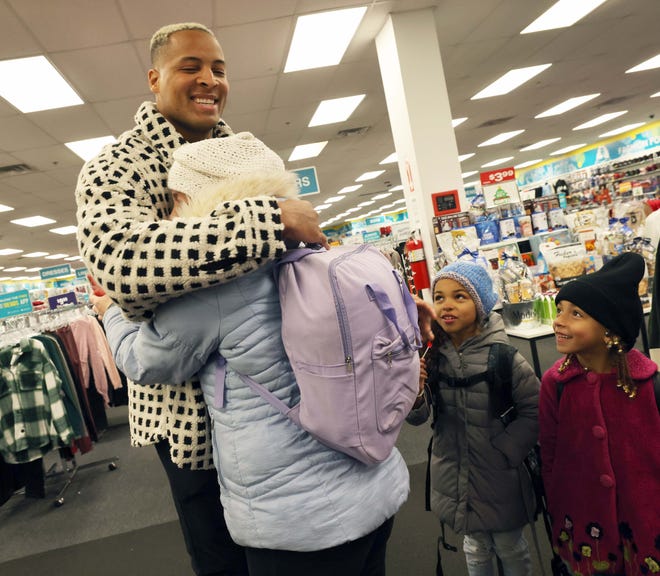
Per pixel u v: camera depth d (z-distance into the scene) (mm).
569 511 1282
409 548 2197
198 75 1015
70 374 3658
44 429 3232
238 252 676
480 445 1514
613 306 1193
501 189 5551
